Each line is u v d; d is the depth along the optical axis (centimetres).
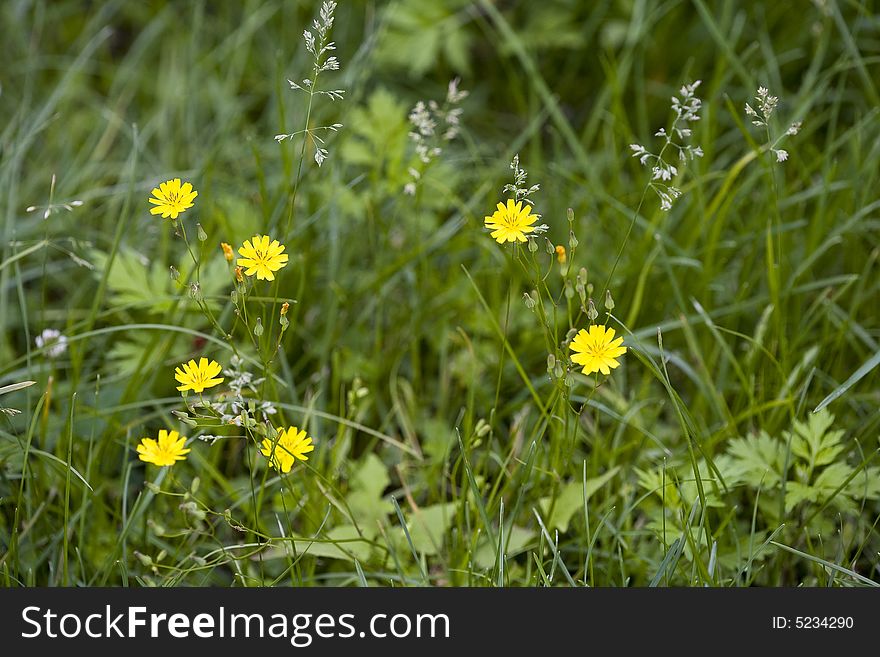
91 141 524
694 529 328
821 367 411
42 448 351
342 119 463
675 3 528
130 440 362
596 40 566
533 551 349
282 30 589
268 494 370
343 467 370
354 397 351
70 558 343
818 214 423
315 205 438
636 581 341
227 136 515
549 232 463
